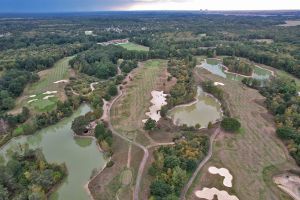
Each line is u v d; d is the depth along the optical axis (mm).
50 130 118250
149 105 135750
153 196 73438
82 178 86000
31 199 69312
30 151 94188
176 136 105000
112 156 95938
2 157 98812
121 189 79438
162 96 147375
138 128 113312
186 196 76688
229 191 78875
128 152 97250
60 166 87438
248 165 90188
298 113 118188
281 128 105812
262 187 80875
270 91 151500
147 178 83312
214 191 78875
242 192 78688
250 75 194875
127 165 90062
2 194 71000
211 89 154250
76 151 101625
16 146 105250
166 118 122312
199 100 148750
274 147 100375
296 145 96438
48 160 95688
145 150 97875
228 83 172125
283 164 90938
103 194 78188
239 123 110312
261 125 116750
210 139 105250
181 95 143750
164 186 74625
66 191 80250
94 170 88250
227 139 105375
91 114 120562
